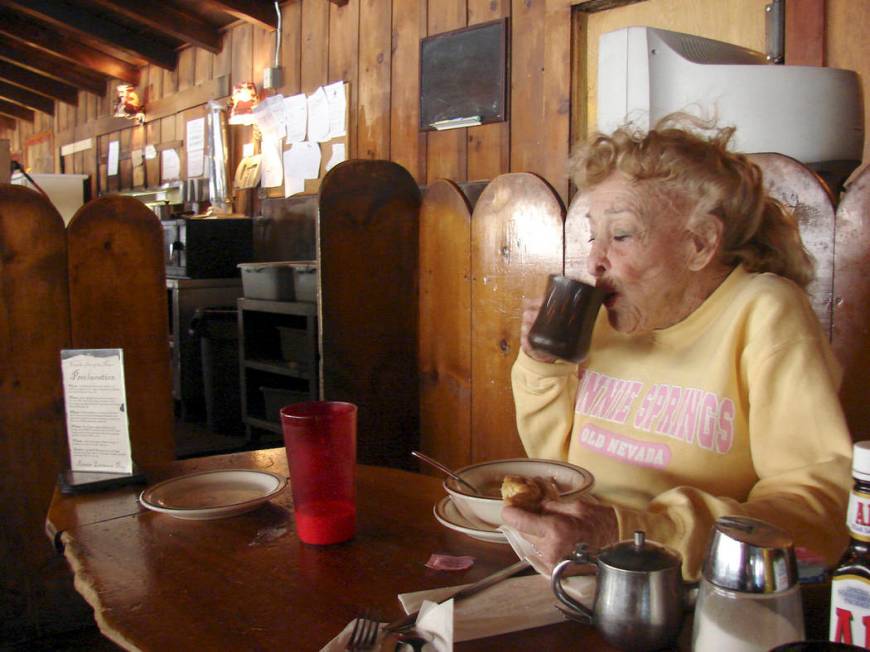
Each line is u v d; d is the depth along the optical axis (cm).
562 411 127
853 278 144
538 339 106
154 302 244
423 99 363
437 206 216
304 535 99
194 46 555
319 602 82
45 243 223
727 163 106
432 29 359
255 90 488
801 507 84
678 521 80
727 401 103
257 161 492
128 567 93
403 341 223
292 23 455
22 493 223
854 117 162
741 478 104
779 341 99
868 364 142
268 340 400
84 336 231
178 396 459
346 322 213
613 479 112
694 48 173
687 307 110
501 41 321
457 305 213
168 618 79
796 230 117
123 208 236
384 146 392
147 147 629
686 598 71
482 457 210
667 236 105
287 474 132
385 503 117
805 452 95
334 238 209
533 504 81
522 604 79
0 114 842
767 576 57
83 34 539
